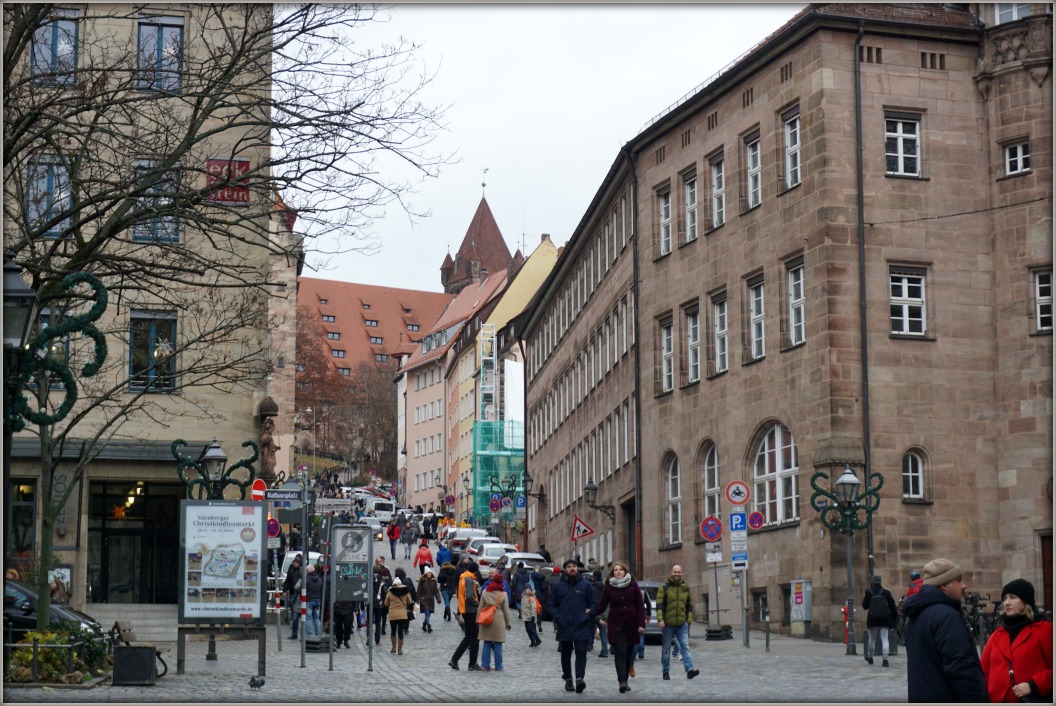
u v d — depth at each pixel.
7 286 17.38
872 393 39.62
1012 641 11.52
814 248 40.56
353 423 175.25
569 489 72.50
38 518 42.59
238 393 44.53
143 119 30.72
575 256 70.31
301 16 22.42
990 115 41.16
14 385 17.59
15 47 21.81
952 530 39.44
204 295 40.78
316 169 22.42
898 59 41.00
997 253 40.66
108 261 23.45
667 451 49.03
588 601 23.42
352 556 28.17
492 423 121.06
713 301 46.41
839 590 38.28
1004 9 42.34
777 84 42.78
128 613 41.06
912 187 40.66
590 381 65.44
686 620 25.92
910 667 10.48
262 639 24.16
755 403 43.28
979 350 40.44
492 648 28.36
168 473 43.94
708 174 47.16
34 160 24.95
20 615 29.00
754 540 42.81
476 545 67.69
